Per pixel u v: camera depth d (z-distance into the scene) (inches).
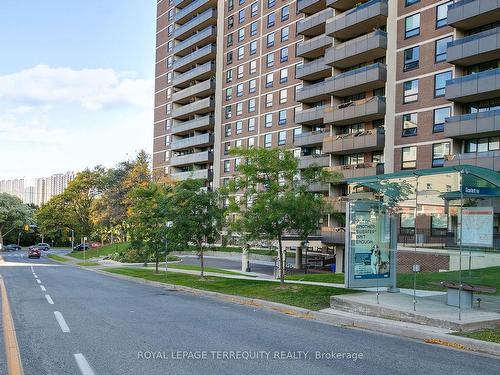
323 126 1847.9
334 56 1541.6
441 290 642.2
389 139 1384.1
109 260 1952.5
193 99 2810.0
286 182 686.5
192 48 2824.8
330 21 1567.4
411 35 1353.3
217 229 898.1
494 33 1091.9
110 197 2554.1
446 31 1261.1
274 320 473.4
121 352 318.7
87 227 3075.8
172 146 2834.6
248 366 287.9
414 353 335.0
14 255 2778.1
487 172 463.2
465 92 1136.2
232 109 2418.8
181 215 886.4
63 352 317.4
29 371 271.6
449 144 1236.5
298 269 1514.5
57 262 2113.7
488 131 1099.3
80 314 485.7
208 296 703.7
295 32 2059.5
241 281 826.2
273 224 666.8
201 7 2738.7
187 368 280.7
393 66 1391.5
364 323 442.3
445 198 569.6
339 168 1497.3
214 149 2519.7
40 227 3280.0
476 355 334.6
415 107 1325.0
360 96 1572.3
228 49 2482.8
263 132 2202.3
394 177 525.3
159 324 433.1
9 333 381.1
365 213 548.1
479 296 565.6
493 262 880.9
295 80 2039.9
